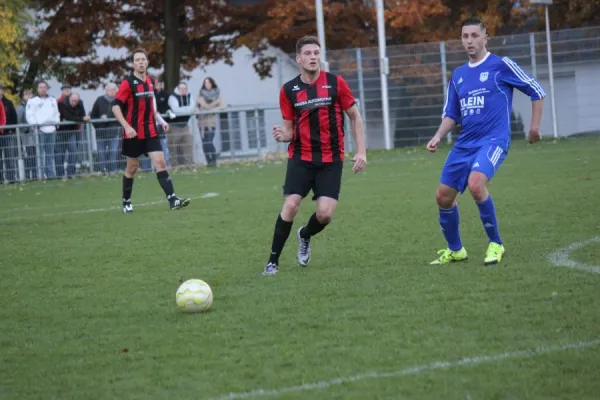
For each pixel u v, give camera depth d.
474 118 22.06
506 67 22.00
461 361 14.20
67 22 79.75
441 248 24.84
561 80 72.69
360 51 73.12
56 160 60.00
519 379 13.21
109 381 14.37
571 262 21.42
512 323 16.20
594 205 31.36
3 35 70.50
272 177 53.88
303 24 83.69
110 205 42.38
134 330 17.52
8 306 20.34
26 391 14.12
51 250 28.41
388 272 21.75
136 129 37.53
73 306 20.02
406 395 12.84
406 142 73.56
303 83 21.86
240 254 25.81
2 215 40.03
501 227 27.72
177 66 80.50
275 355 15.16
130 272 23.91
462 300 18.22
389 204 35.72
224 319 17.89
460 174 22.06
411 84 73.00
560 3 83.00
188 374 14.45
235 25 83.12
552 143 67.56
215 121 66.19
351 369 14.14
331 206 22.11
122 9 81.50
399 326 16.53
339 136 22.14
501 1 84.19
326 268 22.83
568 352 14.28
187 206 39.41
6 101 59.97
